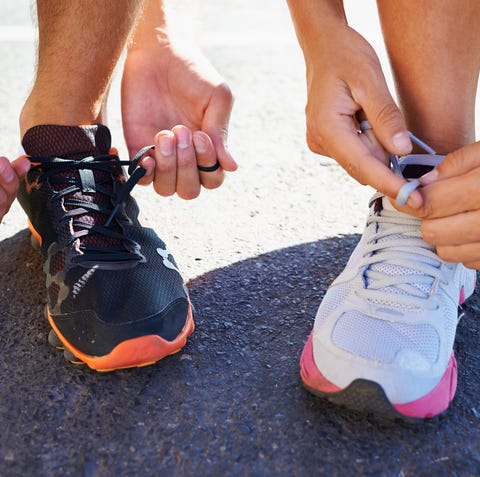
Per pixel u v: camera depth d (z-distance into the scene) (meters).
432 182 1.07
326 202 1.78
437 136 1.22
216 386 1.17
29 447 1.04
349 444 1.04
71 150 1.27
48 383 1.17
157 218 1.70
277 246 1.58
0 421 1.09
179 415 1.10
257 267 1.50
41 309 1.36
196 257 1.54
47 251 1.27
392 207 1.22
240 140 2.10
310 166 1.96
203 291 1.42
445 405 1.08
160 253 1.30
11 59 2.63
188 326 1.22
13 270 1.48
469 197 1.03
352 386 1.03
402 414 1.04
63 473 1.00
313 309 1.37
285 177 1.90
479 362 1.23
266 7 3.29
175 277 1.27
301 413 1.10
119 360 1.14
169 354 1.20
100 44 1.27
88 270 1.21
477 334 1.30
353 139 1.10
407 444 1.05
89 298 1.17
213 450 1.04
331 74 1.14
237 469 1.00
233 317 1.35
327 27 1.18
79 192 1.27
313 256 1.54
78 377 1.19
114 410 1.11
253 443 1.05
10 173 1.19
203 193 1.82
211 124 1.41
